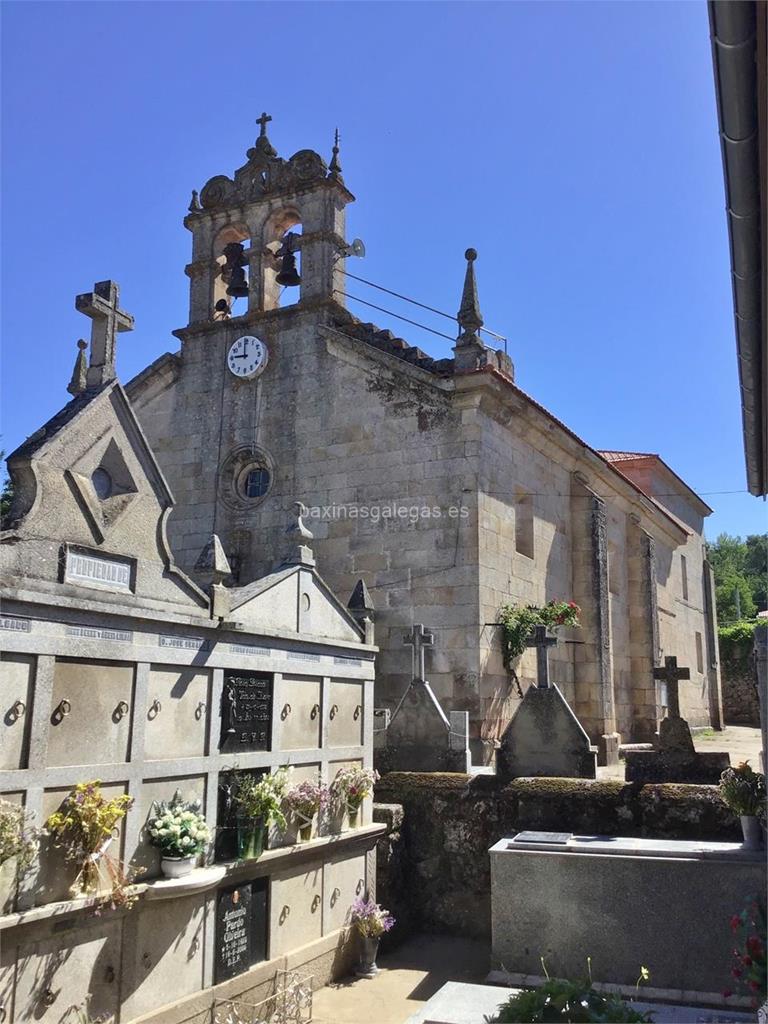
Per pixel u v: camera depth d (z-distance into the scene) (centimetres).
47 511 675
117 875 672
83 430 723
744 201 539
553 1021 557
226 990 797
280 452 1867
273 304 2017
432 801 1221
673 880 917
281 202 1978
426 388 1723
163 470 1992
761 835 938
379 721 1362
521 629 1672
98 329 796
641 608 2561
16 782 616
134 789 725
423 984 964
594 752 1198
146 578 766
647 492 3284
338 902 1007
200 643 816
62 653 663
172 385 2031
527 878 967
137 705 735
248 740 880
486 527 1664
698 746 2720
